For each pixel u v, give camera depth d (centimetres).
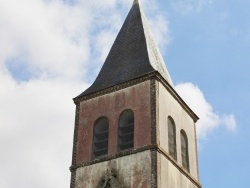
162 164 2902
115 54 3691
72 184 3045
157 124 3011
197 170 3394
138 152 2942
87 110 3338
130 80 3256
